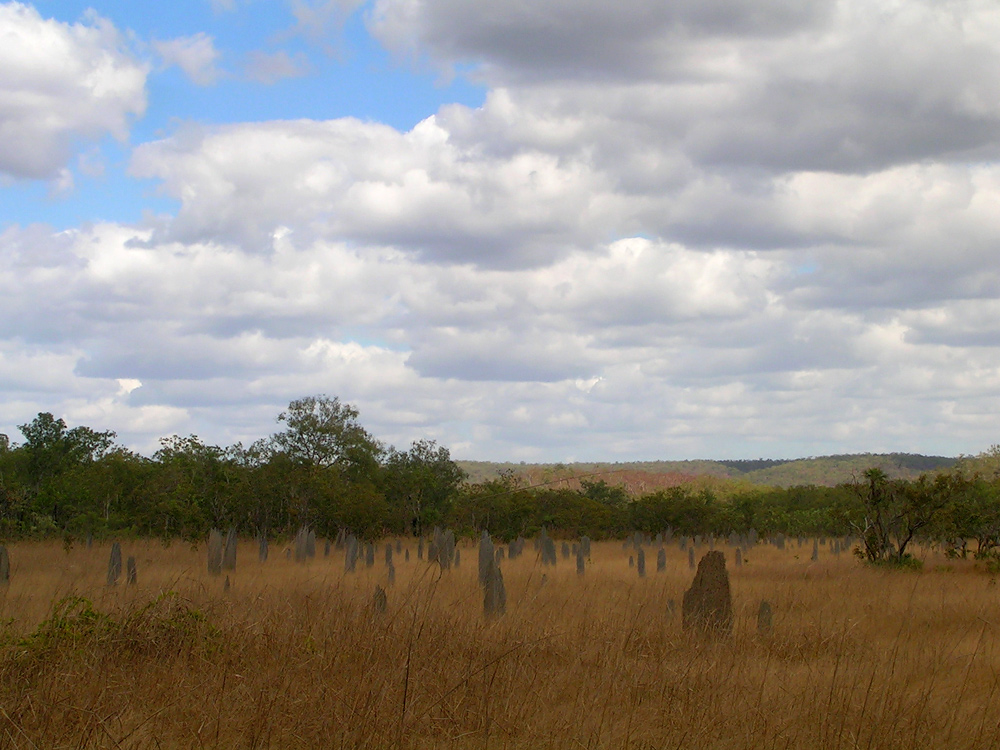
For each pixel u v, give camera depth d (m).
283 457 49.16
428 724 7.09
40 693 7.24
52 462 53.62
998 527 29.22
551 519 51.59
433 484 56.12
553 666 8.91
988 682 9.01
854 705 7.70
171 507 39.06
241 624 9.43
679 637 10.89
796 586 20.39
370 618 9.42
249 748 6.52
